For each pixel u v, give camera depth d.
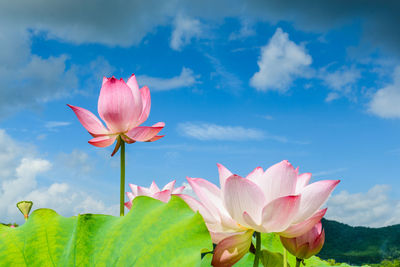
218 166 0.91
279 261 1.01
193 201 0.89
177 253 0.81
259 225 0.87
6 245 0.82
